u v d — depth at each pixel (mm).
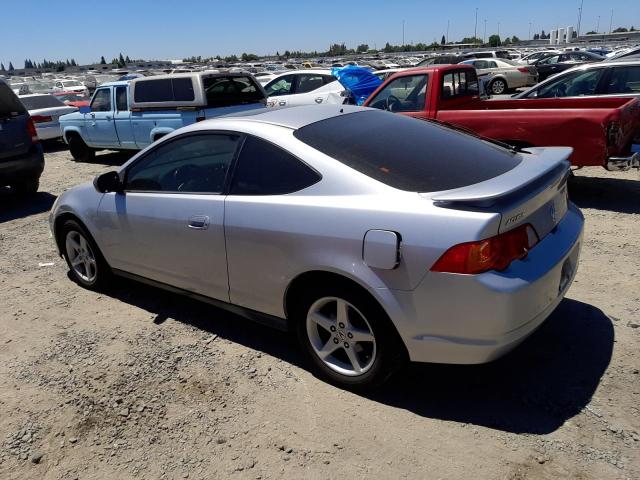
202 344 3855
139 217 3996
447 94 7645
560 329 3699
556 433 2738
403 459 2639
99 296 4793
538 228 2873
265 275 3295
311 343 3277
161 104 10039
